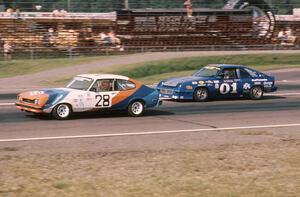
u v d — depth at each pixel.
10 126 28.22
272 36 103.94
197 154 19.91
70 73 65.44
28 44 86.62
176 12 95.44
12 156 19.42
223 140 23.91
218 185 14.82
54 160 18.56
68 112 31.05
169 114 34.28
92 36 90.75
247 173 16.58
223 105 39.66
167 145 22.45
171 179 15.56
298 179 15.73
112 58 77.00
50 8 106.25
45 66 70.19
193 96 41.50
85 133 26.02
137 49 91.50
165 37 94.50
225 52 89.69
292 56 90.44
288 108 38.25
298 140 23.73
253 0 104.75
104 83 32.28
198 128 28.12
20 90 50.75
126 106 32.81
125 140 23.88
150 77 68.12
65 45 88.38
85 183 14.91
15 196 13.46
